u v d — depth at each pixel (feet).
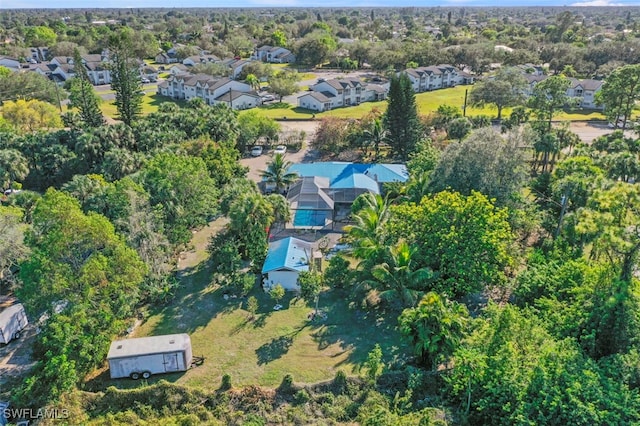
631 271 97.55
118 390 86.74
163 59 533.14
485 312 99.14
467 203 114.93
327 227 156.46
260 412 85.40
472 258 111.14
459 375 86.07
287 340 103.65
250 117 241.55
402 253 108.27
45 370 84.38
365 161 224.94
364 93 359.05
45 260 93.35
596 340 92.38
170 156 144.46
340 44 573.74
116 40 243.60
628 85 255.91
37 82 312.91
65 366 83.25
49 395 83.61
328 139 236.02
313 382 90.84
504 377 80.69
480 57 461.37
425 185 145.18
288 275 121.39
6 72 344.90
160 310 114.52
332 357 98.27
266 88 386.93
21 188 187.21
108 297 98.63
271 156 233.55
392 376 91.25
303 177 176.24
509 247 124.98
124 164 168.55
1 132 202.39
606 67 410.72
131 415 83.56
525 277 111.14
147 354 91.66
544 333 89.71
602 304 93.35
